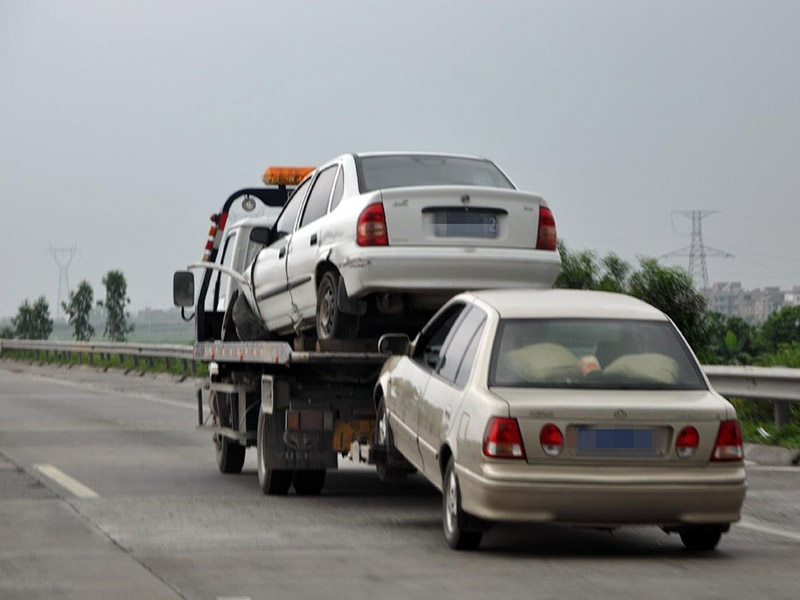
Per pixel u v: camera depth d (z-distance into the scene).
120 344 84.19
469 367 17.64
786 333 61.56
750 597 14.34
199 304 31.72
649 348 17.52
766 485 25.16
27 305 159.62
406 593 14.48
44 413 45.19
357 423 23.17
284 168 32.09
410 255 21.48
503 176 23.78
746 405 34.31
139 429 38.41
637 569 16.11
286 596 14.30
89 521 20.05
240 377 26.11
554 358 17.22
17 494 23.33
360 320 22.73
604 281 48.41
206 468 28.38
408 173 23.08
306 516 20.86
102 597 14.23
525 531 19.31
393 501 22.91
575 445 16.30
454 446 17.17
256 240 26.42
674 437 16.41
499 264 21.72
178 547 17.61
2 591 14.55
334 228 22.72
